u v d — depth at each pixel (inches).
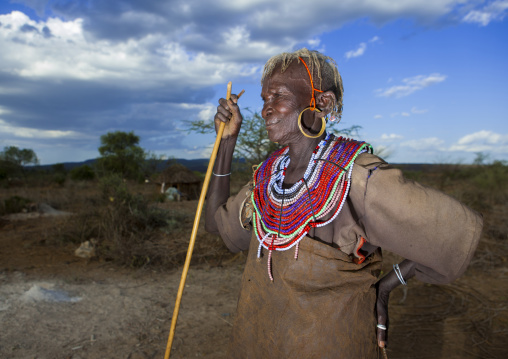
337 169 56.9
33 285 195.2
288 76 61.7
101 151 1222.9
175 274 219.9
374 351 57.7
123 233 280.8
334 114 63.1
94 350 136.8
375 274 60.8
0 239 295.3
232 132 74.7
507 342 141.6
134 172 1042.1
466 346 138.9
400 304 176.9
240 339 62.6
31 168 1209.4
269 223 60.6
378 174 55.2
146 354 135.1
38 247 272.7
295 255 57.0
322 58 63.2
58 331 149.7
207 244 262.2
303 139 62.9
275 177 65.4
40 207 430.6
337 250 56.3
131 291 193.2
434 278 58.2
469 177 754.8
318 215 56.5
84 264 235.5
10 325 152.5
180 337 147.3
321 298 56.1
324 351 55.3
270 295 59.2
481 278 210.1
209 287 199.8
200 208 69.6
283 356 56.9
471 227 52.7
